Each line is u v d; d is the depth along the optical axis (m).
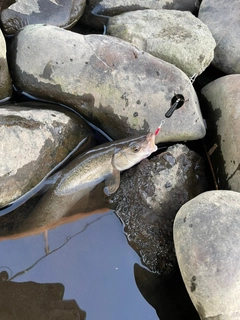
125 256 0.69
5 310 0.61
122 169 0.75
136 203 0.72
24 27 0.81
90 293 0.65
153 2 0.99
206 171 0.82
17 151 0.67
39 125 0.71
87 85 0.76
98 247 0.69
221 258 0.60
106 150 0.74
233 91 0.83
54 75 0.76
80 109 0.80
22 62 0.76
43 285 0.64
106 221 0.72
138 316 0.65
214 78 0.98
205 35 0.88
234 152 0.77
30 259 0.66
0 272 0.64
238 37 0.93
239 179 0.75
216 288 0.59
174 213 0.73
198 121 0.80
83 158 0.73
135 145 0.72
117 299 0.66
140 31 0.89
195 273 0.60
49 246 0.68
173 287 0.68
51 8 0.87
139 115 0.78
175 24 0.91
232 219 0.63
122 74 0.76
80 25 0.98
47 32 0.76
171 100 0.78
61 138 0.74
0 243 0.66
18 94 0.81
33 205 0.70
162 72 0.78
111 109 0.78
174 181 0.74
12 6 0.83
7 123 0.67
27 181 0.70
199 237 0.62
